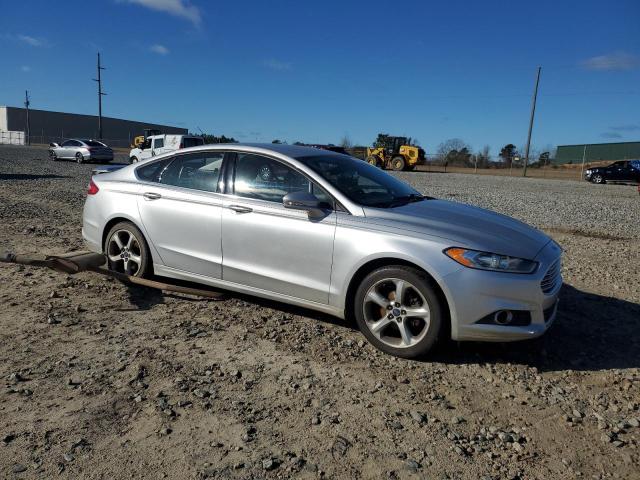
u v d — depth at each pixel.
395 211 4.09
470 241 3.72
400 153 42.53
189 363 3.66
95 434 2.80
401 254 3.77
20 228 7.98
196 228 4.76
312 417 3.05
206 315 4.59
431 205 4.51
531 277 3.67
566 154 60.78
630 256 7.94
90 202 5.53
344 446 2.80
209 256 4.72
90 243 5.54
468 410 3.23
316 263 4.15
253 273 4.48
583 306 5.30
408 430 2.98
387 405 3.24
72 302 4.75
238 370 3.58
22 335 4.00
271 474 2.55
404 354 3.85
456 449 2.81
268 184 4.51
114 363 3.61
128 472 2.52
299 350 3.96
